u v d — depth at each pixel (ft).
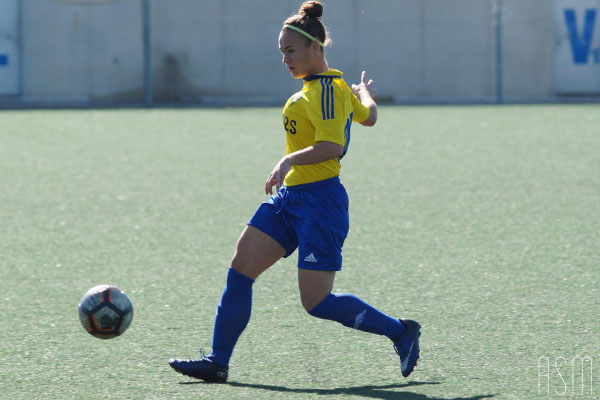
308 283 47.09
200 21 314.55
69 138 195.62
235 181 132.57
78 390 47.34
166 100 316.40
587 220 100.22
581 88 321.93
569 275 74.54
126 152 170.09
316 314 47.75
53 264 80.84
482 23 318.24
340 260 47.44
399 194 120.26
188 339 57.31
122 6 308.19
